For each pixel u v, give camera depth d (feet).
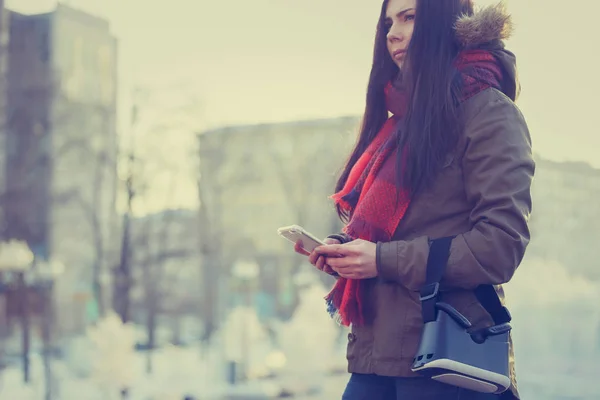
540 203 108.99
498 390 6.00
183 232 144.36
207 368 92.12
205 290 189.16
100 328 71.31
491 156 6.23
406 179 6.43
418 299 6.36
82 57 186.91
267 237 213.46
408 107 6.57
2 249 93.40
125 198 106.42
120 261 106.63
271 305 211.82
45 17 180.96
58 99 168.14
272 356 85.20
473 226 6.29
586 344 60.70
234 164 209.36
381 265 6.22
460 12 6.72
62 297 168.25
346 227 6.72
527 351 59.93
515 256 6.08
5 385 76.33
